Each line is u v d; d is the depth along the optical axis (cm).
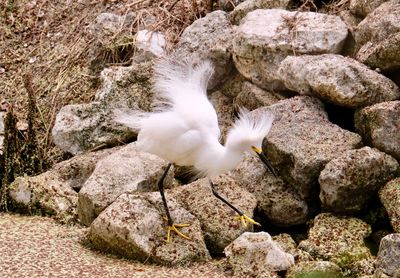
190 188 995
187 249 891
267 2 1256
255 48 1136
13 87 1360
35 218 1027
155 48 1278
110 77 1217
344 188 936
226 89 1227
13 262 864
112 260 889
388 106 986
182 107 914
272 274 836
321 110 1070
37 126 1257
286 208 983
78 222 1014
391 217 913
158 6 1379
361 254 882
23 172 1140
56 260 877
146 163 1023
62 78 1341
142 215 904
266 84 1153
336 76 1035
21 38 1453
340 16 1201
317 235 921
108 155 1080
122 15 1395
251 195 982
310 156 963
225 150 913
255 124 928
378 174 952
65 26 1445
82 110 1193
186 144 898
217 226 933
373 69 1078
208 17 1245
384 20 1090
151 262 883
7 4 1502
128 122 985
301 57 1084
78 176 1100
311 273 796
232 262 862
